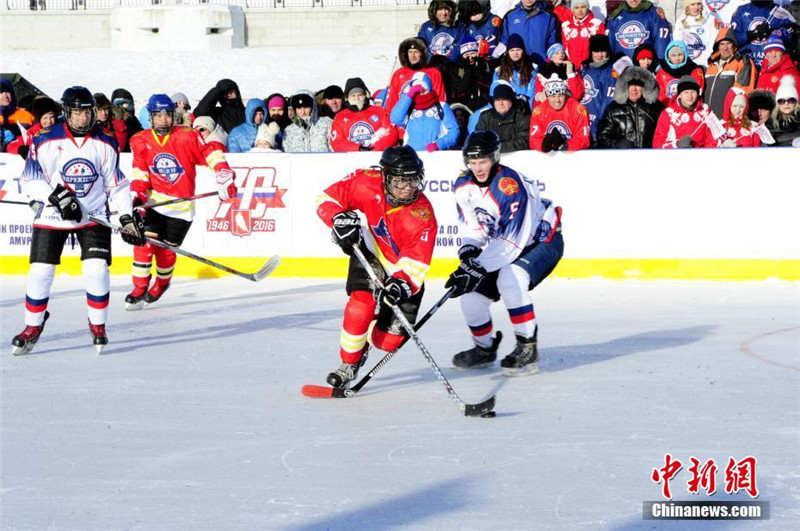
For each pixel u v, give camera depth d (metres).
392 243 16.06
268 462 13.09
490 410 15.05
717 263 28.05
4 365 19.17
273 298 26.83
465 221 17.27
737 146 29.02
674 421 14.78
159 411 15.73
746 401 15.88
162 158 25.28
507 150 29.17
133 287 28.77
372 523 10.95
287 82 59.22
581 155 28.39
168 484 12.28
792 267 27.73
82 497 11.88
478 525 10.85
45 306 20.20
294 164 29.89
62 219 19.88
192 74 60.94
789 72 31.81
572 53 35.72
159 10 68.06
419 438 14.09
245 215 30.19
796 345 19.95
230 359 19.55
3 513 11.39
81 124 19.83
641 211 28.28
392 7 68.56
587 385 17.09
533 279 17.81
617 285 27.73
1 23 69.69
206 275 30.48
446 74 32.38
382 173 15.78
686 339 20.75
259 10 69.50
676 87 29.97
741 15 35.34
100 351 20.06
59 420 15.26
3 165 30.81
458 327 22.44
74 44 70.00
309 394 16.53
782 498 11.55
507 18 35.12
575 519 11.00
